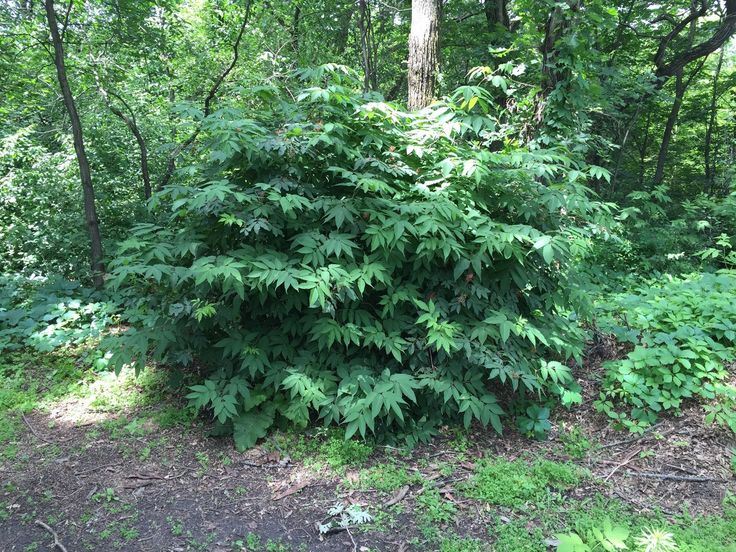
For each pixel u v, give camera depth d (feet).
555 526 9.02
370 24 38.86
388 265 11.42
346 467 10.94
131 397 14.19
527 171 11.92
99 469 10.89
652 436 11.99
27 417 13.24
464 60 37.81
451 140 12.77
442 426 12.56
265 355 11.81
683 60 38.91
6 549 8.48
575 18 17.30
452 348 11.73
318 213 11.57
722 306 15.10
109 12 25.48
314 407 11.61
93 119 28.45
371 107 11.54
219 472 10.84
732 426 11.40
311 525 9.23
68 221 25.46
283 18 32.76
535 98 18.76
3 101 28.45
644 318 15.33
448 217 10.63
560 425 12.73
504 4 32.37
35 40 25.16
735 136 49.21
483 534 8.94
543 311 13.66
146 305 13.64
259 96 13.17
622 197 37.76
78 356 16.75
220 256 10.71
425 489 10.16
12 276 22.85
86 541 8.70
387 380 11.34
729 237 26.63
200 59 30.81
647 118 47.09
